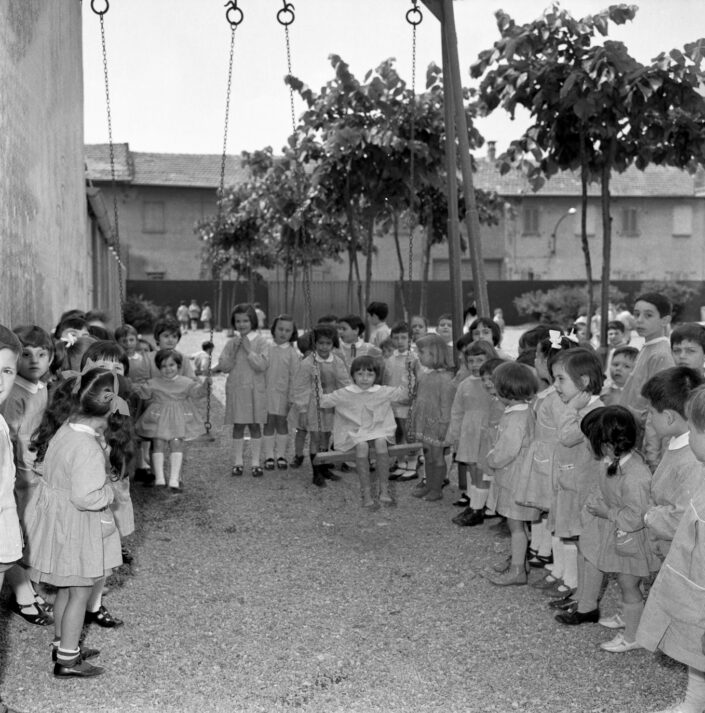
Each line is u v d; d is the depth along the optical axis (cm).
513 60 920
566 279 4378
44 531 389
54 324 822
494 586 525
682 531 341
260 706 371
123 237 4269
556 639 443
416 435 742
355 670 407
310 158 1162
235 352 813
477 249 862
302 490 773
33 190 689
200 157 4525
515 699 379
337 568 559
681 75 882
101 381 394
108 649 427
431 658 421
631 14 891
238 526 655
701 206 4409
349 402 702
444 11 839
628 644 426
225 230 2622
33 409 480
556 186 4362
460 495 760
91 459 387
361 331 890
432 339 729
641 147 977
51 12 808
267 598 502
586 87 886
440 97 1094
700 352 498
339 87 1092
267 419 849
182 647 431
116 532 415
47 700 373
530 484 511
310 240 1617
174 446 762
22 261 638
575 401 473
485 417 656
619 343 1038
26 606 454
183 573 544
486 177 4416
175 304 4006
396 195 1137
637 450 424
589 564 457
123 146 4444
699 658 332
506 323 4062
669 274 4412
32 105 686
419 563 570
